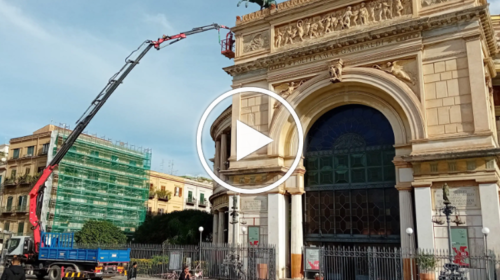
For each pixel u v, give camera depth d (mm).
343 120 28016
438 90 23125
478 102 21844
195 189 75562
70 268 27625
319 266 24047
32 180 52719
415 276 21734
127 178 59500
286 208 27609
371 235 25469
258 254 25484
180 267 27391
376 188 25922
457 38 23000
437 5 23938
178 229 44562
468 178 21234
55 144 52250
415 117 23188
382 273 22859
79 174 52906
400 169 23750
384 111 25359
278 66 28562
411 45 23984
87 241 44031
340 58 26125
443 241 21406
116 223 56250
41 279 29438
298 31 28547
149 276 28906
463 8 23188
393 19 25125
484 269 20000
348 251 23734
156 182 67688
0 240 52469
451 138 22109
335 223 26828
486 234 19500
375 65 25172
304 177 28438
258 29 30578
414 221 23078
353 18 26609
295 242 26344
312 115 28062
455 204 21484
